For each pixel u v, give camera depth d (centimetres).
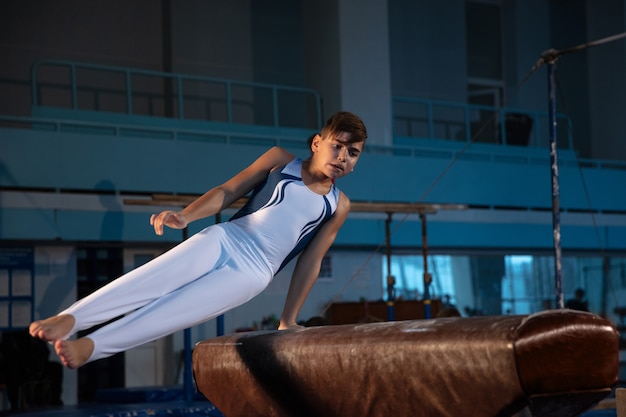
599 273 1395
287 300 359
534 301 1348
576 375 245
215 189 323
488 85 1549
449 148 1317
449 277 1289
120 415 702
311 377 306
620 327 1373
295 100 1337
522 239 1270
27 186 973
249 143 1170
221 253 316
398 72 1422
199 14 1281
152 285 299
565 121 1560
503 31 1572
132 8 1245
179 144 1058
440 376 260
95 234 1002
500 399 246
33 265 1018
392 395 278
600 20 1550
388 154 1237
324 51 1265
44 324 273
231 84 1293
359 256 1190
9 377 949
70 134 1002
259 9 1336
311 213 338
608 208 1356
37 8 1180
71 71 1114
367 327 298
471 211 1234
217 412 735
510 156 1342
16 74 1155
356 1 1253
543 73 1557
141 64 1240
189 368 830
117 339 287
